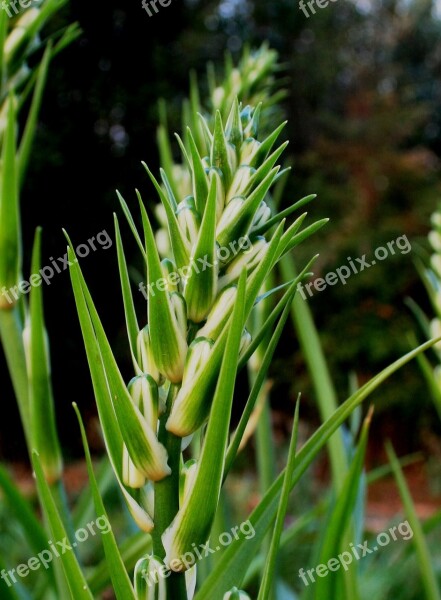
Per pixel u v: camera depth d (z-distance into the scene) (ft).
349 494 1.51
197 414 1.08
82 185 10.44
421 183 13.16
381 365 12.45
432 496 10.58
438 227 1.95
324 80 14.29
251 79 2.18
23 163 1.85
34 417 1.70
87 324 1.10
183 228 1.10
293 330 12.35
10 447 11.00
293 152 14.24
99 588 1.83
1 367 10.89
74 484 9.11
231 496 6.38
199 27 12.91
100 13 11.03
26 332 1.69
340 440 1.97
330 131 14.20
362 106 14.44
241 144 1.13
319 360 2.13
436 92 16.52
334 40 14.56
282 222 1.06
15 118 1.75
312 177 13.52
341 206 13.17
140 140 11.12
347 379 12.35
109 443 1.11
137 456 1.08
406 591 3.05
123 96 10.99
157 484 1.10
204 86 12.10
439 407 1.90
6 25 1.74
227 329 1.06
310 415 12.69
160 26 12.10
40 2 1.82
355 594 1.75
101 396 1.11
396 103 14.38
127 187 10.82
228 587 1.27
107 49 11.19
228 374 1.04
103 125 11.00
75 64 10.75
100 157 10.71
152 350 1.09
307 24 14.43
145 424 1.08
